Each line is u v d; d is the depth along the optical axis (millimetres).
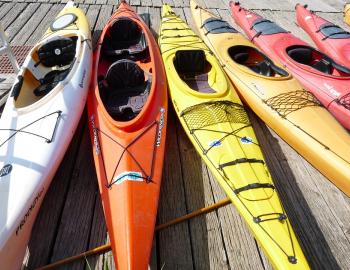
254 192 2121
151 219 1975
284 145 2930
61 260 1997
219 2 5719
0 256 1684
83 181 2490
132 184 2090
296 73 3260
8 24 4594
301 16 4805
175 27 3994
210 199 2426
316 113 2738
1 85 3238
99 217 2258
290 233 1899
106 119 2459
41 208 2289
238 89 3166
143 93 3045
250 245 2146
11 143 2225
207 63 3359
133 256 1740
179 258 2064
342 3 6168
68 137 2453
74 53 3262
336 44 3893
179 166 2664
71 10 4078
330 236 2217
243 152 2396
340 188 2432
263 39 3947
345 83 2955
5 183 1976
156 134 2479
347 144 2461
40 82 3057
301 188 2541
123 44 3857
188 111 2717
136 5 5320
